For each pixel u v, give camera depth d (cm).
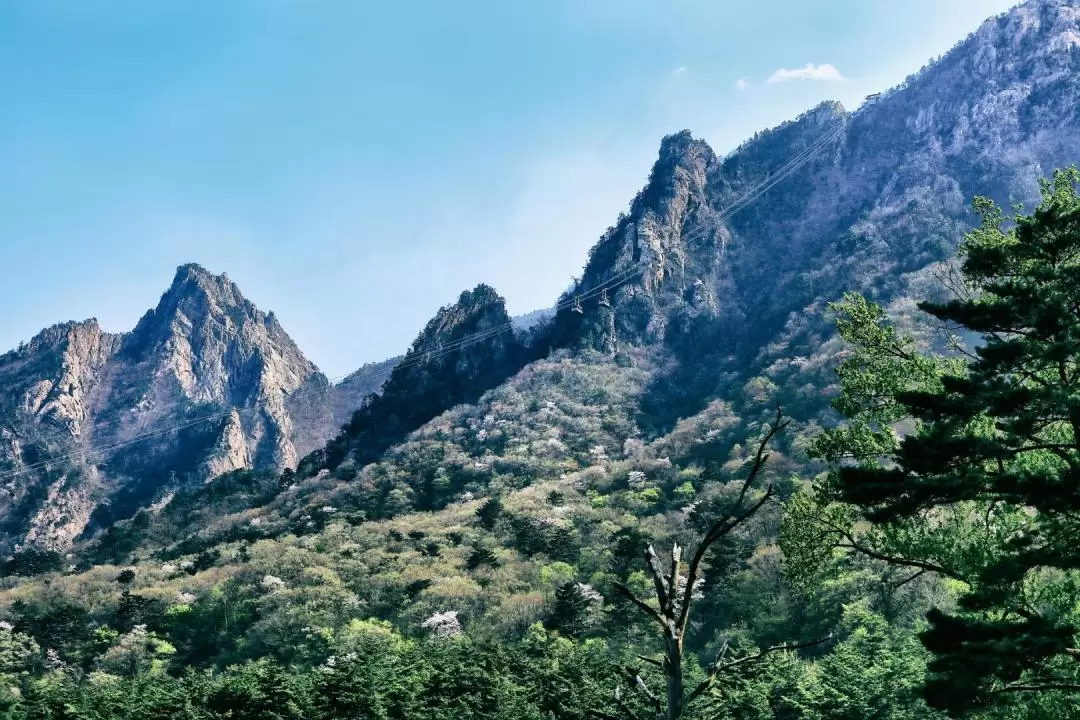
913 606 8138
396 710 6669
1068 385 2458
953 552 2714
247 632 11950
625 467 18175
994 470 2636
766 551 10606
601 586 11675
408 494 18988
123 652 11712
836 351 19850
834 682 6338
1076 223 2683
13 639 11869
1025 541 2464
